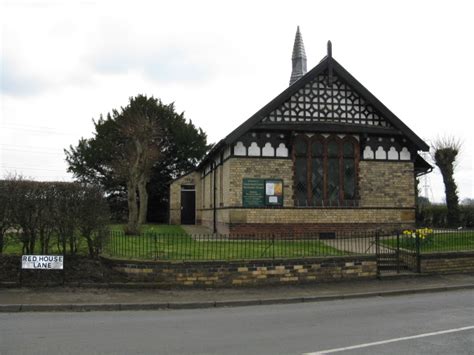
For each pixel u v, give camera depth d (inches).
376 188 834.8
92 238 489.1
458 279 543.2
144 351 254.7
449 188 1029.8
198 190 1279.5
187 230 986.7
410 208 842.2
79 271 460.4
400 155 849.5
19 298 400.8
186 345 268.4
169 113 1541.6
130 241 571.2
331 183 821.9
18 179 469.4
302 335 295.1
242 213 781.3
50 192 462.0
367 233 780.6
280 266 491.8
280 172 798.5
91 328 312.5
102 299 406.0
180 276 463.8
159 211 1536.7
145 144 1051.9
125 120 1370.6
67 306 383.2
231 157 788.6
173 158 1547.7
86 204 472.7
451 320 342.6
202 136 1574.8
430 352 255.1
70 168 1542.8
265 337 289.3
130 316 359.9
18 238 463.2
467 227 997.8
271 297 433.1
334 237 806.5
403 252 587.8
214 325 325.7
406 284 508.7
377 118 843.4
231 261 477.4
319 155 821.2
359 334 297.9
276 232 788.0
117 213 1505.9
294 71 1298.0
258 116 775.7
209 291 453.7
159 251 518.6
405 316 359.3
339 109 831.7
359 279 524.7
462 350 259.8
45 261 438.6
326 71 827.4
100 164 1493.6
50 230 467.8
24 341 275.3
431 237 636.1
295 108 818.2
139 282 457.7
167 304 397.7
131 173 758.5
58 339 280.4
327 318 352.5
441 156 1039.6
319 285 495.5
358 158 832.9
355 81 820.0
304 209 802.2
